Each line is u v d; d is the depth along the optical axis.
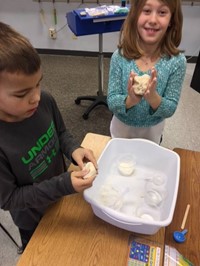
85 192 0.71
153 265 0.65
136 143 0.90
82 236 0.71
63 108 2.58
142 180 0.87
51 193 0.69
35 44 3.63
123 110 1.16
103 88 2.83
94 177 0.71
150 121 1.29
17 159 0.70
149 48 1.17
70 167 0.90
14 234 1.46
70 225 0.74
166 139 2.21
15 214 0.89
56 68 3.33
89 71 3.26
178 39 1.18
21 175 0.74
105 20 1.93
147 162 0.92
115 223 0.72
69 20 2.12
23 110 0.61
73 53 3.64
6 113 0.64
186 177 0.91
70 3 3.20
